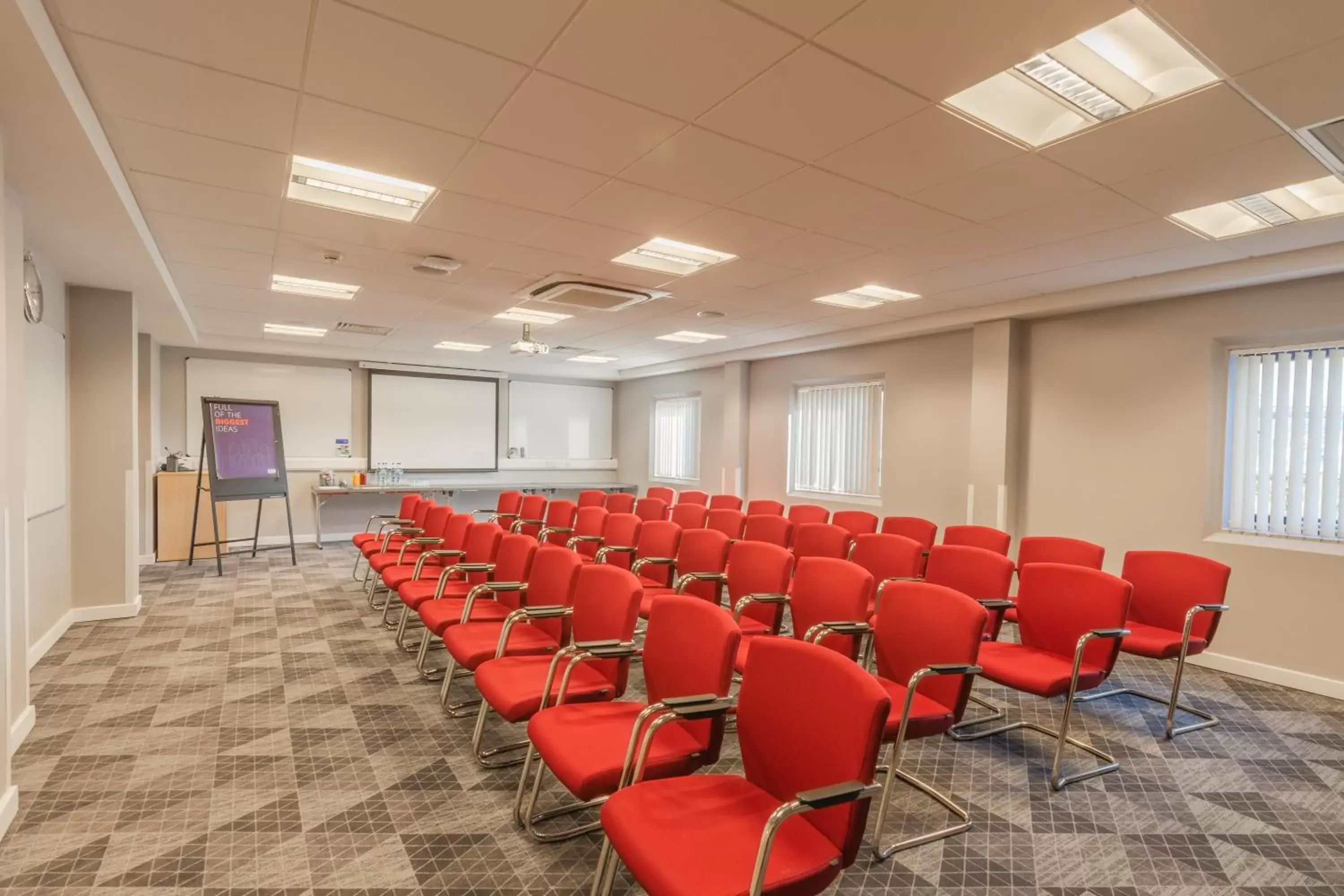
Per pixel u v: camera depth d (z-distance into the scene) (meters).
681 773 2.13
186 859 2.34
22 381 3.21
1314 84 2.32
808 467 8.55
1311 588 4.41
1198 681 4.52
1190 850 2.54
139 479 7.82
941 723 2.57
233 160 3.11
